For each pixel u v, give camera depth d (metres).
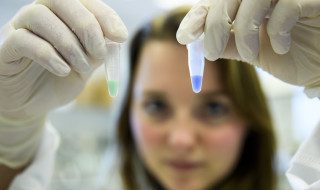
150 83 0.31
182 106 0.30
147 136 0.31
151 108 0.32
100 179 0.47
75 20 0.16
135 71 0.38
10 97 0.19
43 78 0.19
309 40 0.17
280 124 0.75
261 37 0.18
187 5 0.36
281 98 0.75
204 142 0.30
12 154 0.21
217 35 0.16
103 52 0.16
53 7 0.17
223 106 0.31
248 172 0.34
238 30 0.16
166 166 0.31
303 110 0.72
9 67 0.17
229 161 0.31
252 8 0.16
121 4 0.70
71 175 0.59
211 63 0.30
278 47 0.16
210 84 0.30
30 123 0.21
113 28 0.16
